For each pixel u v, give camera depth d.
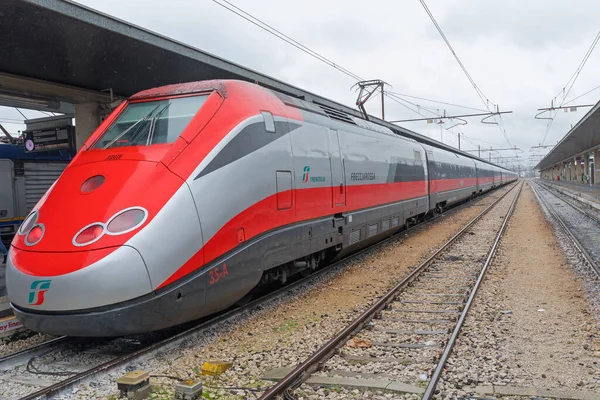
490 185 45.22
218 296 6.08
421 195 16.77
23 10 6.70
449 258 11.77
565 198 37.88
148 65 9.48
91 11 7.34
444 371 4.96
